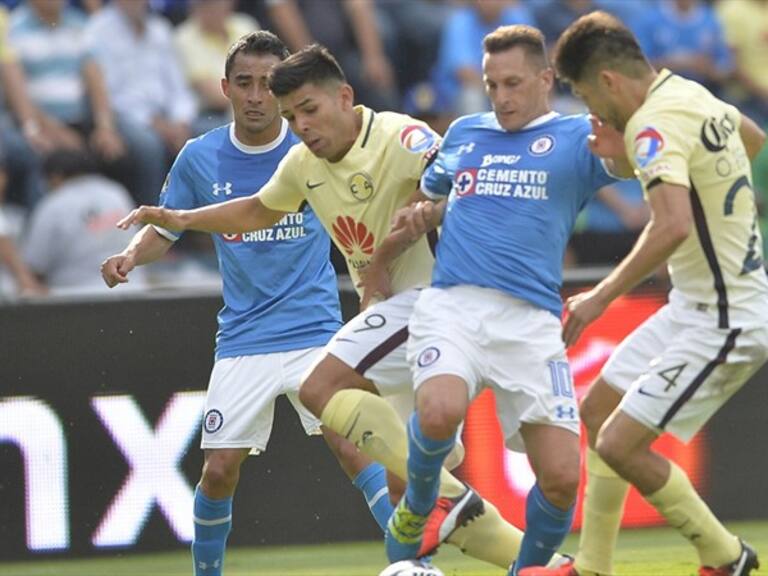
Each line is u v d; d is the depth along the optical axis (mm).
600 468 21406
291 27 44469
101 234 38531
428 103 44625
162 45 42656
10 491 29703
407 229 20609
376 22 45000
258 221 22812
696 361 20359
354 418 21000
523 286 20047
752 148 21266
